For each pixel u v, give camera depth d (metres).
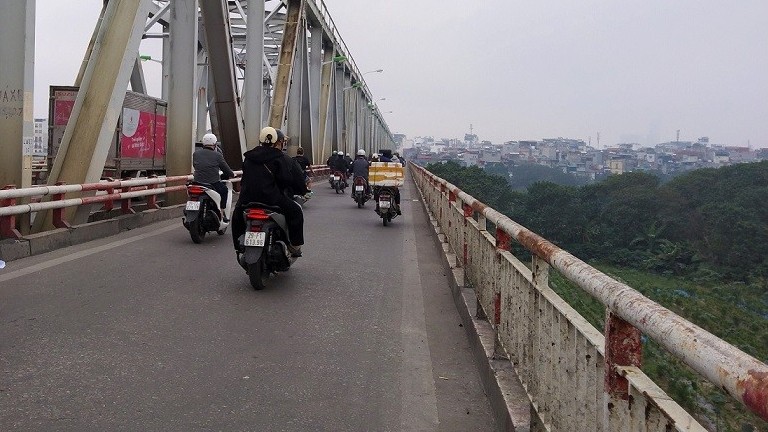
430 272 8.82
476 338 5.07
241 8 30.66
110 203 11.34
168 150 14.80
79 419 3.65
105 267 8.10
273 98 25.75
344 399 4.16
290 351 5.08
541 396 3.12
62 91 16.06
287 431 3.63
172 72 14.63
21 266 7.97
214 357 4.84
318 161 39.62
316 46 38.59
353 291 7.39
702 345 1.50
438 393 4.36
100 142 10.26
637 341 2.09
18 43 8.91
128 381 4.27
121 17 10.48
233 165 18.61
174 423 3.65
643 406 1.89
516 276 3.80
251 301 6.67
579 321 2.59
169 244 10.23
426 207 17.09
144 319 5.77
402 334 5.73
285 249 7.59
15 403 3.84
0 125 9.00
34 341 5.03
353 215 16.64
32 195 8.63
